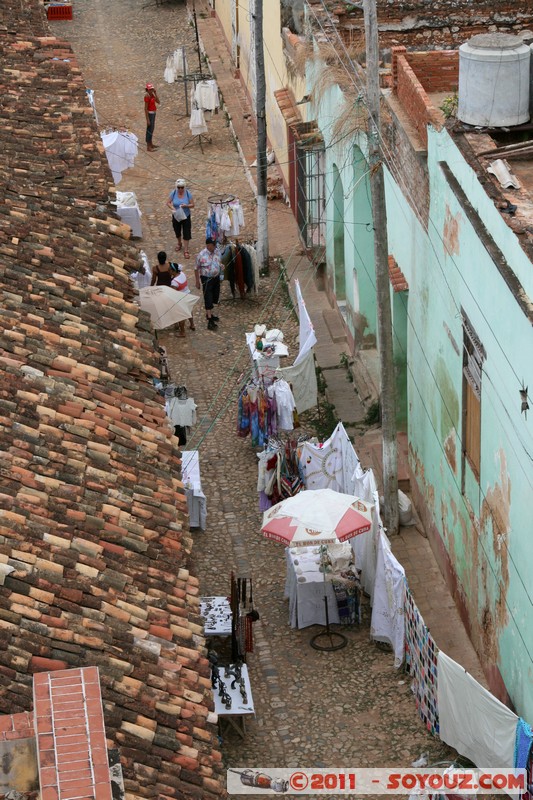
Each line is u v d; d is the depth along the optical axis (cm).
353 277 2550
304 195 3005
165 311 2539
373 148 1889
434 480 2019
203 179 3553
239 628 1775
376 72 1864
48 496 1330
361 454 2325
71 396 1493
